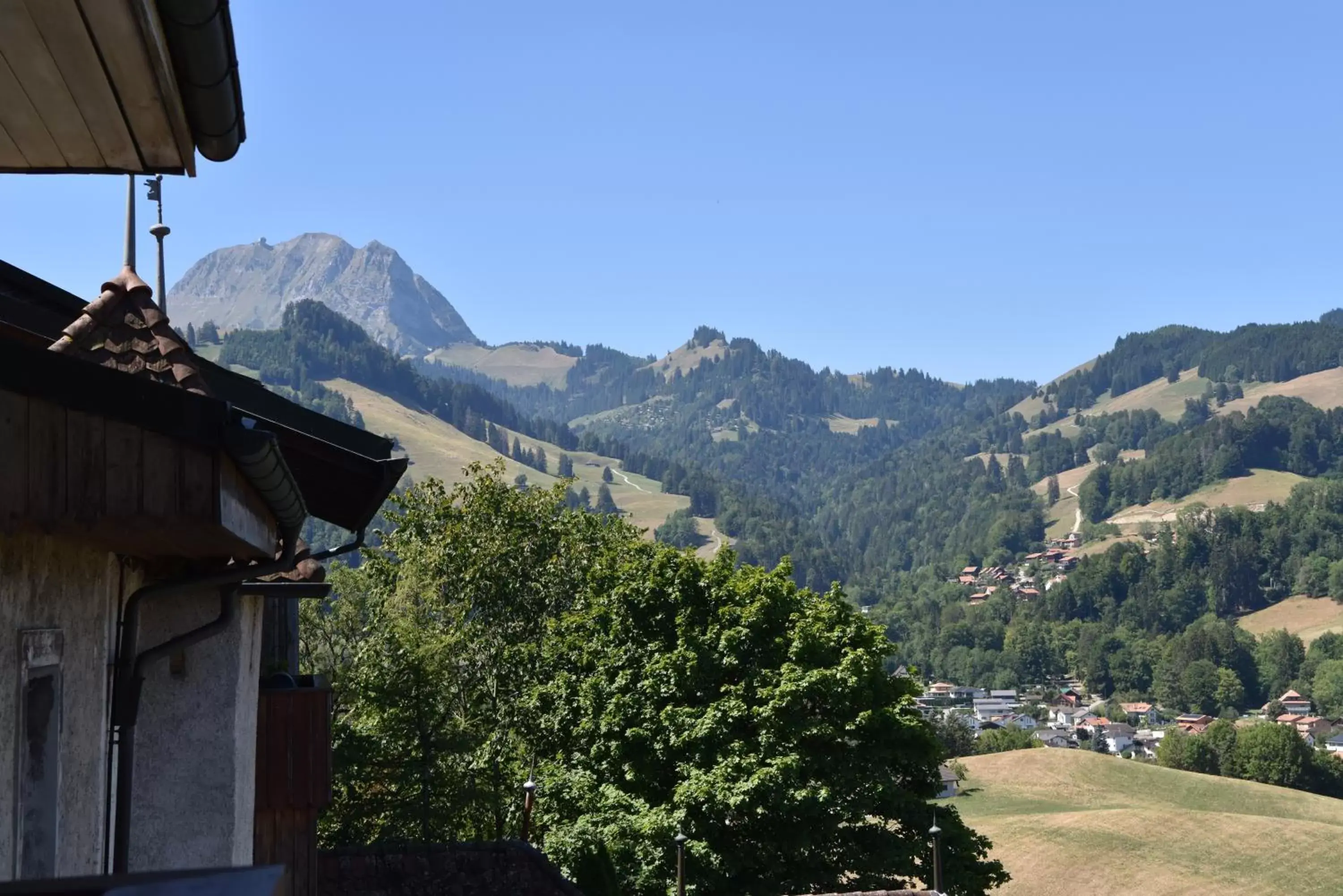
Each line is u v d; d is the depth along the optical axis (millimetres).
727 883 26625
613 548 38844
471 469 41750
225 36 4109
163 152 5176
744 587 30641
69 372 4691
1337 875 80125
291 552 7023
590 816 28297
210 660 8242
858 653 28750
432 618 38312
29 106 4707
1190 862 83500
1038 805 110375
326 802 11273
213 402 4891
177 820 8102
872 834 27953
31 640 5129
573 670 32500
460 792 31203
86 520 4824
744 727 28766
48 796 5453
